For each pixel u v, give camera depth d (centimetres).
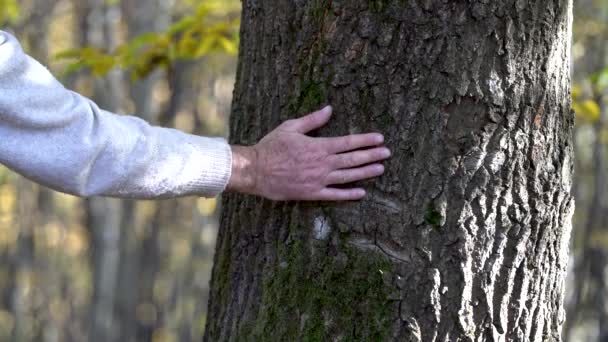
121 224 1978
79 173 254
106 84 1598
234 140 309
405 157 269
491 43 263
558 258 287
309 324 279
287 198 276
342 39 273
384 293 271
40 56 1609
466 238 268
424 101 266
